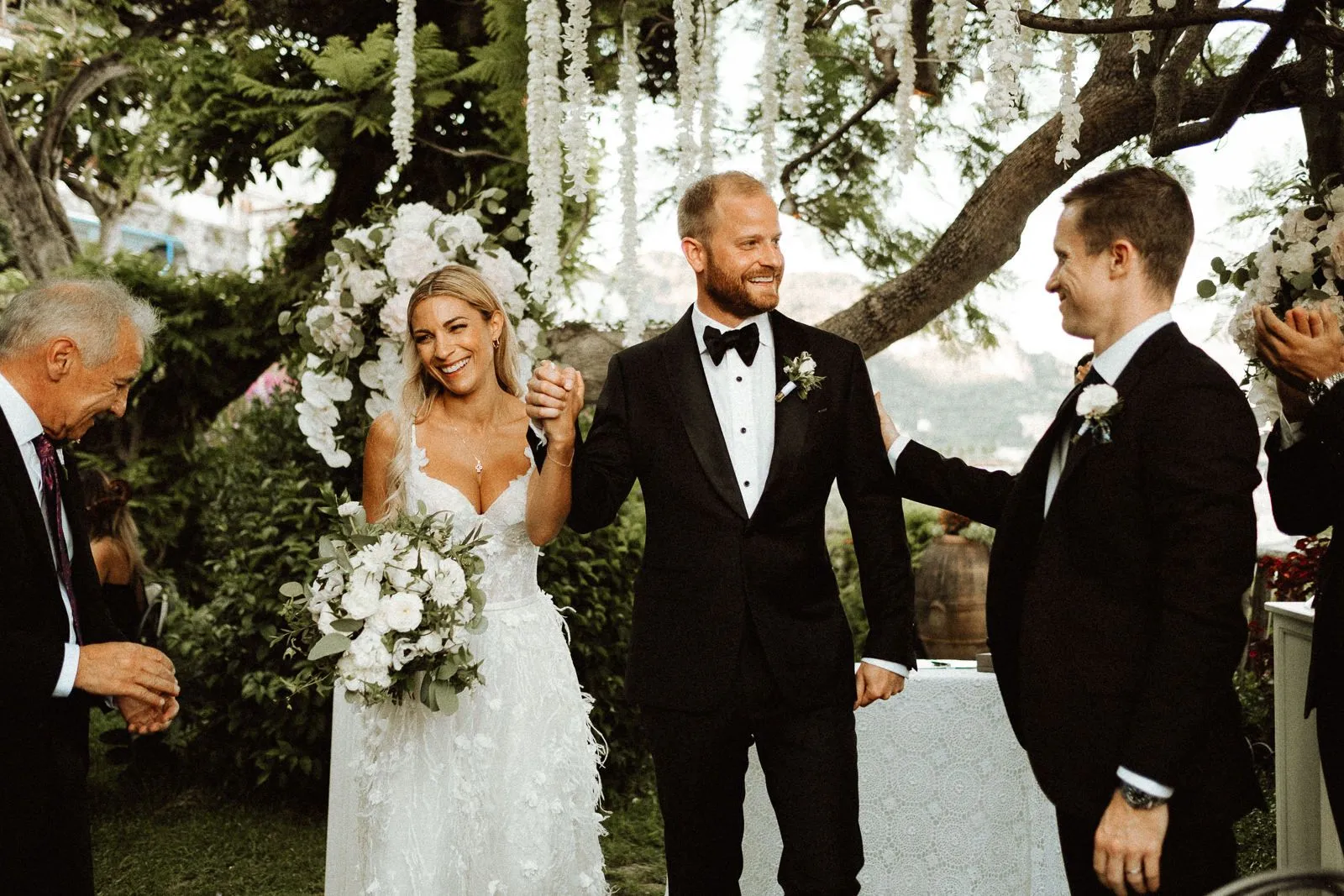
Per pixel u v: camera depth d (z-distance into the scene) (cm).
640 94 521
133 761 505
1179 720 165
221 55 611
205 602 701
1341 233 248
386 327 338
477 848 264
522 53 517
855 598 719
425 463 276
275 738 480
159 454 710
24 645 207
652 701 239
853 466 250
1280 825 289
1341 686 199
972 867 310
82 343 220
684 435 244
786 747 235
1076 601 184
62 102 718
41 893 208
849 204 549
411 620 242
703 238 245
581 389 249
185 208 1275
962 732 312
